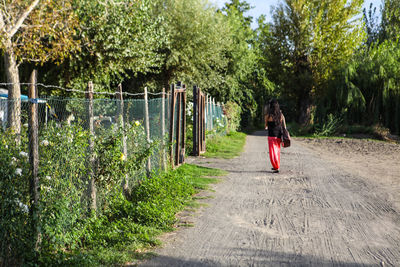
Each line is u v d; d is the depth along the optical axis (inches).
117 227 206.1
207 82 1150.3
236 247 183.5
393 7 1584.6
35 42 454.3
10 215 143.4
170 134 395.2
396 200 281.3
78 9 543.2
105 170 224.1
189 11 1006.4
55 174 173.5
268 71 1539.1
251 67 1728.6
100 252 174.2
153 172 316.2
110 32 613.6
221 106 1066.7
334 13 1390.3
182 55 995.3
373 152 658.2
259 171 428.5
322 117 1168.8
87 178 203.6
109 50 644.1
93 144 210.8
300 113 1480.1
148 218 224.5
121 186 255.8
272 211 253.0
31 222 153.6
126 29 645.9
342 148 739.4
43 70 689.6
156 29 844.0
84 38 595.5
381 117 1086.4
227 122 1050.1
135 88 1043.9
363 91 1119.6
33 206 154.3
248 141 912.9
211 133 712.4
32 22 456.1
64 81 679.7
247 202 279.3
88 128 208.1
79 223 186.9
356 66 1147.9
